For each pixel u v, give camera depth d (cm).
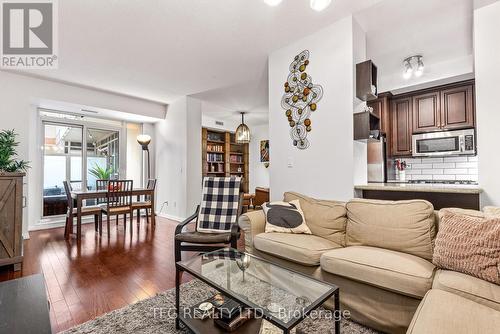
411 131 392
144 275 242
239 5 223
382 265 154
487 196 203
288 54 296
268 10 231
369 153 386
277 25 255
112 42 285
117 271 252
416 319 105
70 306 187
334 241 216
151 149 587
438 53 326
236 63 344
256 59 332
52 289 213
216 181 314
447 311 106
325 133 261
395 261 156
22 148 366
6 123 356
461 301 114
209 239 242
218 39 281
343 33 247
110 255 298
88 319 171
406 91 396
